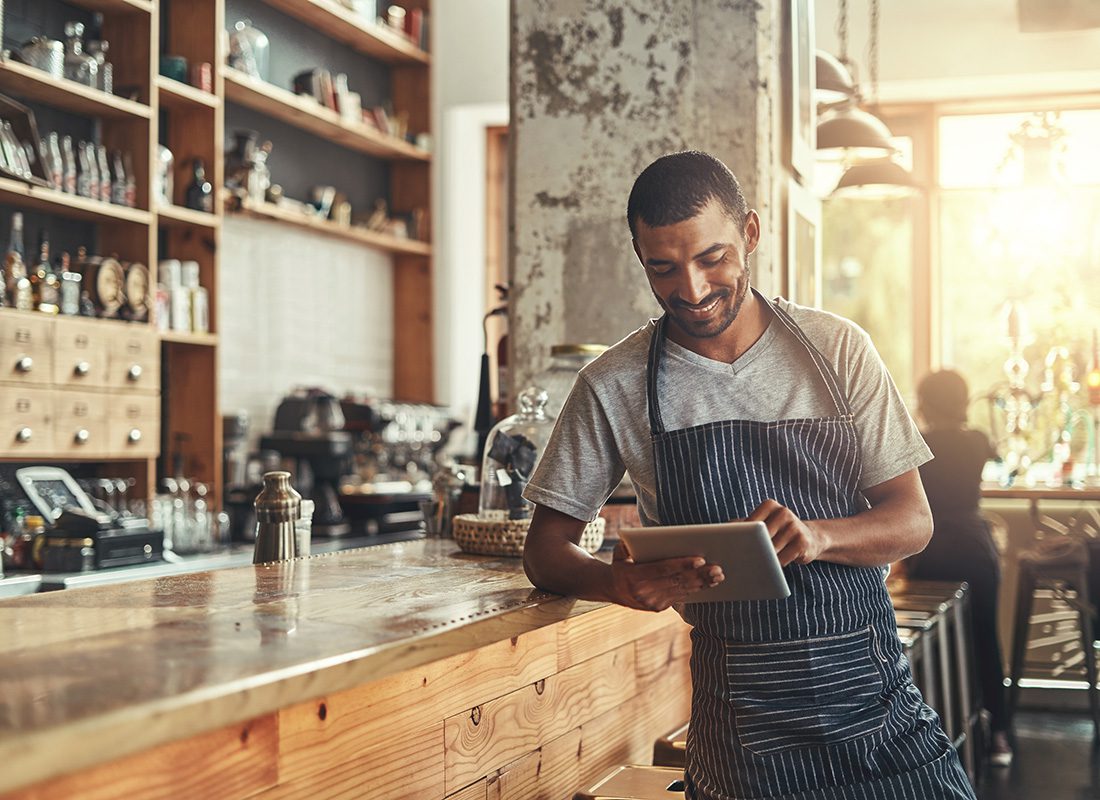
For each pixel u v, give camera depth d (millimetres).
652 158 3223
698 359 1691
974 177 7234
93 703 1052
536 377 2959
